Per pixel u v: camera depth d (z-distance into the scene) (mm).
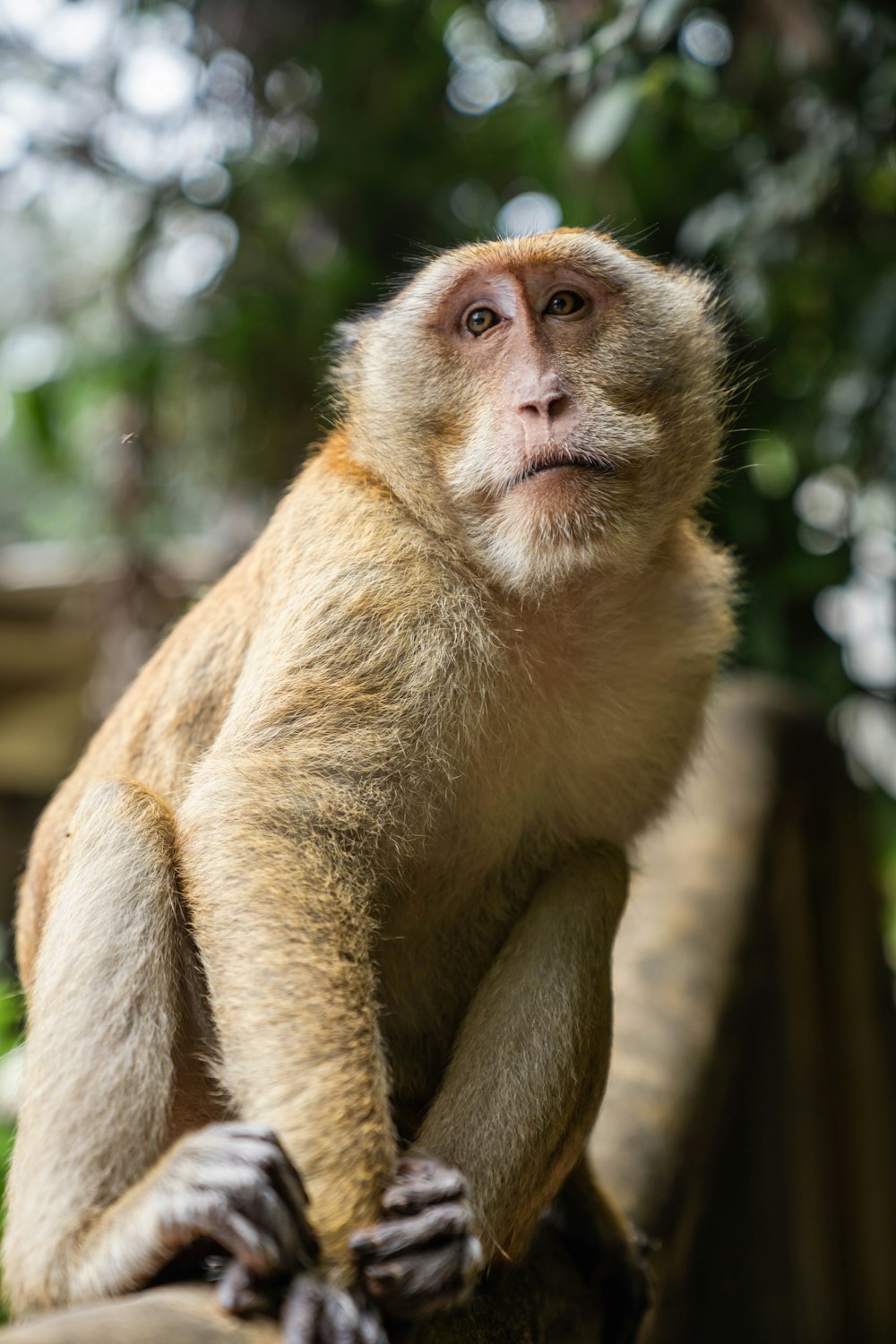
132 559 10594
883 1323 9367
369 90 10320
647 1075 5012
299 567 4082
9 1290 3439
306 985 3318
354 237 10703
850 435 9570
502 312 4520
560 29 8008
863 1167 9570
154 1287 3154
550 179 9133
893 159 9383
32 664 12297
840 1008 9820
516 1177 3668
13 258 11742
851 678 10664
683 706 4535
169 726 4430
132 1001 3439
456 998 4254
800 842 9609
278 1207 2926
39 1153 3367
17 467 15891
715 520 9406
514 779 4156
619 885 4145
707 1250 8523
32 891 4609
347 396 4840
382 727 3812
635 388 4504
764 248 8930
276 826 3561
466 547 4250
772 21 8219
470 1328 3498
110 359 10383
